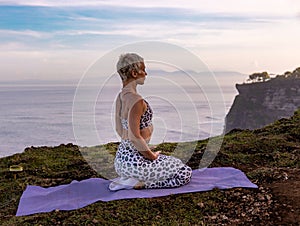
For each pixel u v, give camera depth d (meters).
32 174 4.63
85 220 3.13
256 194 3.53
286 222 2.98
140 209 3.31
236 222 3.05
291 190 3.54
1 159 5.32
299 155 4.85
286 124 6.68
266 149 5.26
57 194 3.78
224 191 3.64
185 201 3.46
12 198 3.82
